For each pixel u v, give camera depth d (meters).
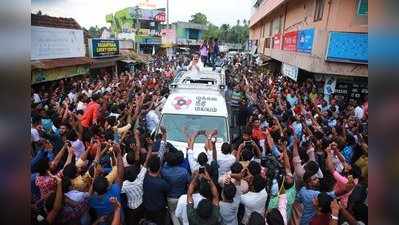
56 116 8.43
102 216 4.29
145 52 48.53
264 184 4.56
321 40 13.25
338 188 5.17
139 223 4.80
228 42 95.88
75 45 20.17
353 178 5.13
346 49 12.57
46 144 6.12
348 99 13.71
